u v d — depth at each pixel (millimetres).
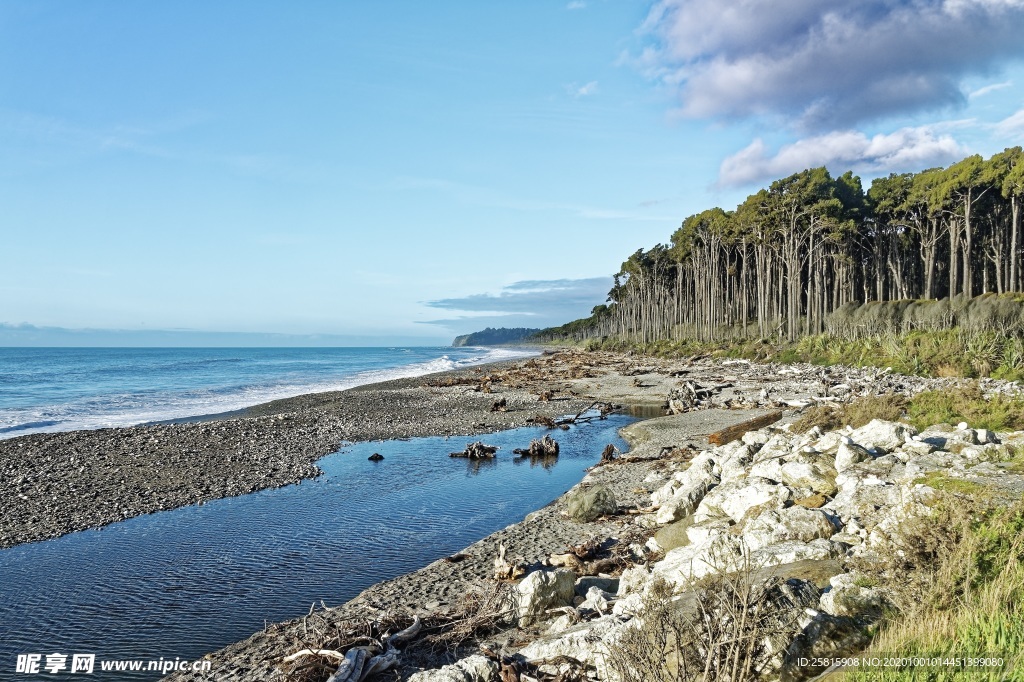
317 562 12070
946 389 20750
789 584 6199
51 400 44156
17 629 9312
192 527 14359
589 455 23438
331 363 111438
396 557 12359
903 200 75375
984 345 38094
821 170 75750
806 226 76188
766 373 49250
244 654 8289
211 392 50531
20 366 91812
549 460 22531
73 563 12039
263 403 41094
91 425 31406
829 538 8336
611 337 142000
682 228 113938
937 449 11992
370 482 18906
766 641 5352
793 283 74812
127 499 16703
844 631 5551
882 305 64875
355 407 37281
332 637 7891
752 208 80250
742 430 23094
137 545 13086
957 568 5926
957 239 66688
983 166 59344
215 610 9922
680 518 12680
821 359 52938
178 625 9398
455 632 8008
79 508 15812
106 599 10344
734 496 11188
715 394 38688
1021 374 31562
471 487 18312
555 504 15695
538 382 53188
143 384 59500
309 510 15805
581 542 12289
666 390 45500
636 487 16766
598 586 9406
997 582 5387
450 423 31297
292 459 22109
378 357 151250
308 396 44188
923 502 7957
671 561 9039
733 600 5336
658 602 5875
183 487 18000
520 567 10281
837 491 10672
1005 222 69438
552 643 6949
